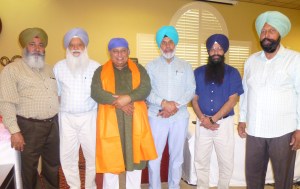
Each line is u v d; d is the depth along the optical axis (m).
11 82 1.93
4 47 4.14
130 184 2.12
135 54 4.96
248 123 1.97
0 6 4.08
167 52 2.10
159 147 2.20
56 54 4.43
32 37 1.98
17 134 1.90
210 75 2.12
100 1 4.62
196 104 2.21
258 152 1.96
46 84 2.04
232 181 2.68
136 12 4.88
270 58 1.87
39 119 2.01
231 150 2.17
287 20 1.81
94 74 2.00
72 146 2.16
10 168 1.87
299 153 2.67
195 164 2.29
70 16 4.46
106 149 1.92
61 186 2.31
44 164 2.23
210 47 2.11
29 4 4.22
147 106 2.25
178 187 2.31
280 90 1.81
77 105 2.05
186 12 5.20
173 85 2.14
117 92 1.96
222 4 5.47
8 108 1.91
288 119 1.83
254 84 1.91
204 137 2.19
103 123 1.94
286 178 1.88
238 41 5.68
